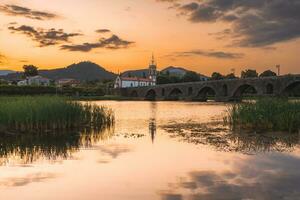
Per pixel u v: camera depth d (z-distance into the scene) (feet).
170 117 191.31
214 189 49.29
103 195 47.57
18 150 84.94
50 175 58.80
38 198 46.62
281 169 60.85
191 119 176.76
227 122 152.35
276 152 77.51
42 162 69.51
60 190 50.01
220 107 312.09
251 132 113.39
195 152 79.10
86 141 99.45
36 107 125.18
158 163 67.36
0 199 46.16
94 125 143.54
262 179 54.29
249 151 79.36
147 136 109.81
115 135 112.88
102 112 154.40
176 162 68.03
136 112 237.45
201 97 548.31
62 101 136.46
